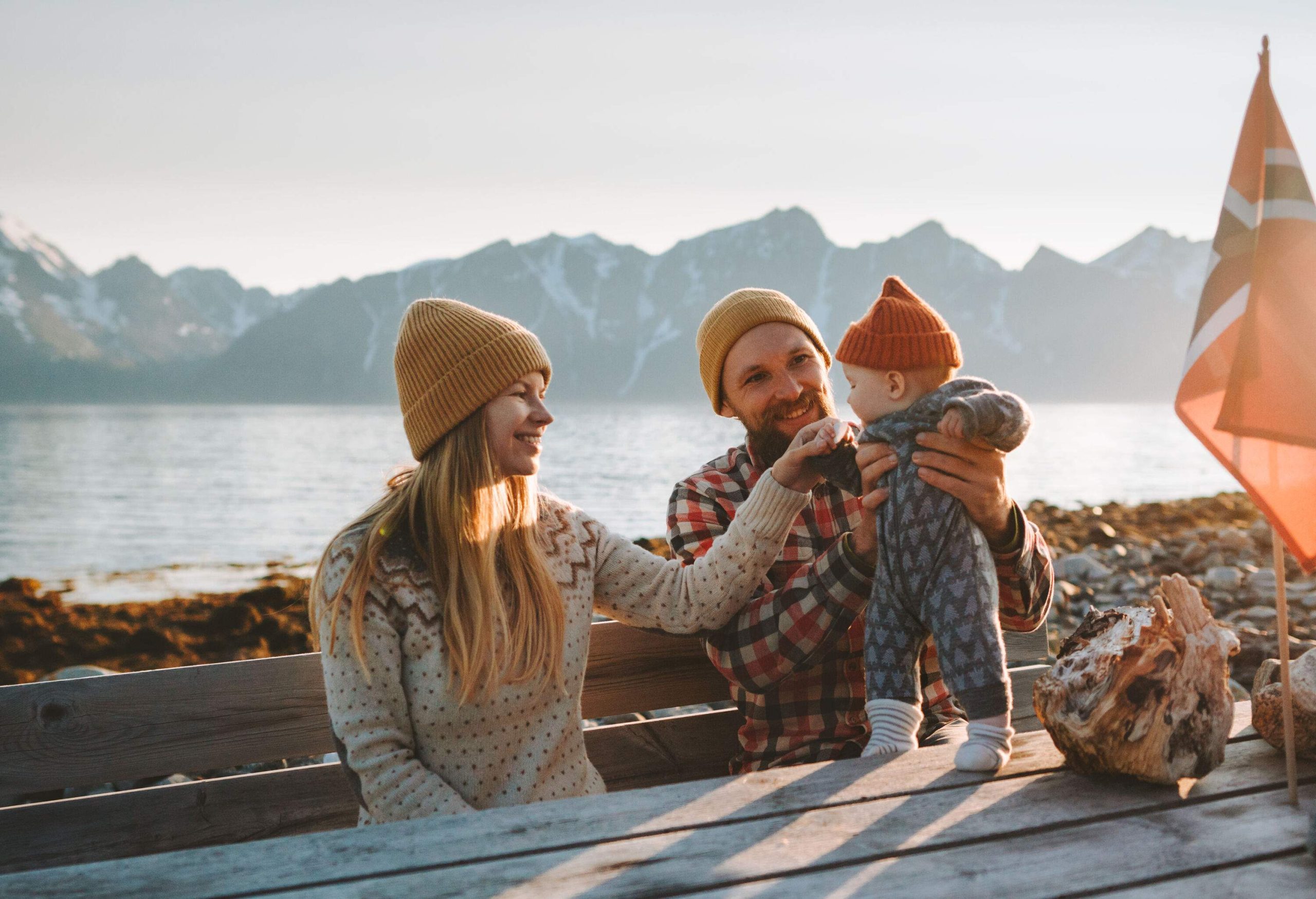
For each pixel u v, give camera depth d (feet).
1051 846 5.51
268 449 290.15
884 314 8.07
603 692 9.71
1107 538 44.52
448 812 7.44
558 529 8.82
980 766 6.51
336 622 7.78
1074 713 6.26
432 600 7.95
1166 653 6.22
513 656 7.95
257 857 5.41
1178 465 165.78
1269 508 6.15
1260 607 25.95
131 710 8.00
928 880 5.12
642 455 222.69
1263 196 6.12
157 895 5.01
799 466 8.50
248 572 58.49
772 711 9.55
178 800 8.13
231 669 8.35
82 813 7.83
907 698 7.44
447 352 8.16
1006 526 7.68
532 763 8.06
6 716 7.64
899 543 7.43
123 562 68.13
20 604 30.76
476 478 8.09
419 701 7.84
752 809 5.98
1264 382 5.98
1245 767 6.66
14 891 5.05
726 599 8.71
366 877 5.19
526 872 5.21
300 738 8.55
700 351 10.78
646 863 5.30
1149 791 6.24
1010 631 10.52
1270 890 5.04
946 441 7.39
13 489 149.38
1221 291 6.20
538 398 8.54
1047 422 472.44
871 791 6.24
